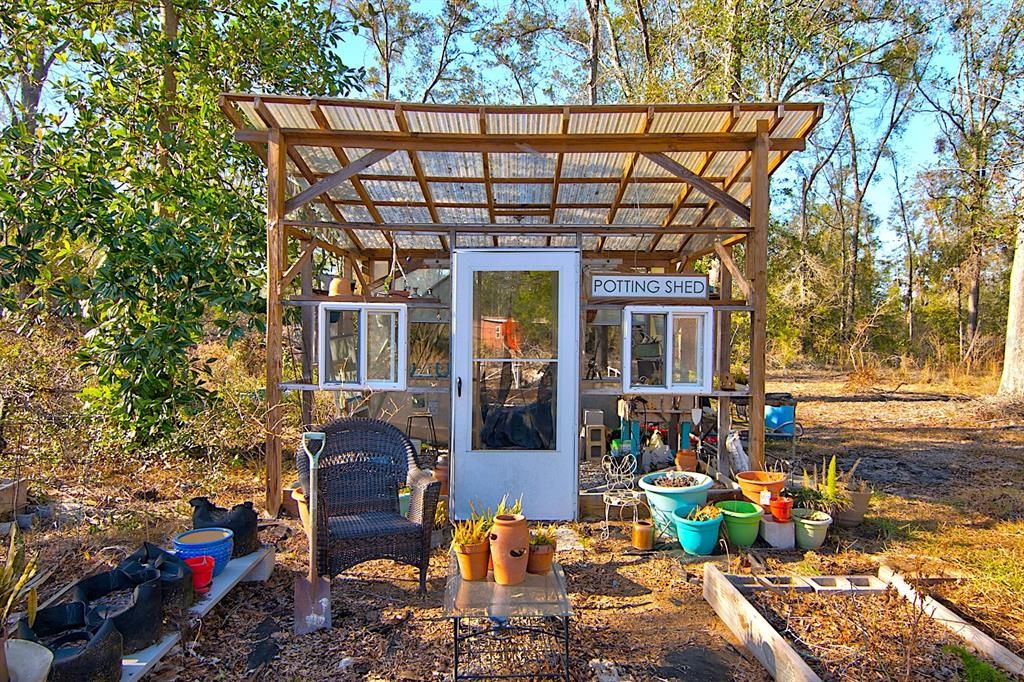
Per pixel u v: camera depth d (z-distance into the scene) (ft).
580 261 18.88
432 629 12.46
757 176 18.89
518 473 18.75
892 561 15.75
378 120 18.61
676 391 18.85
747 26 41.57
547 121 18.40
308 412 21.45
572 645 11.88
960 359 66.23
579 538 17.44
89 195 21.25
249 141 19.45
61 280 21.77
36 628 10.18
